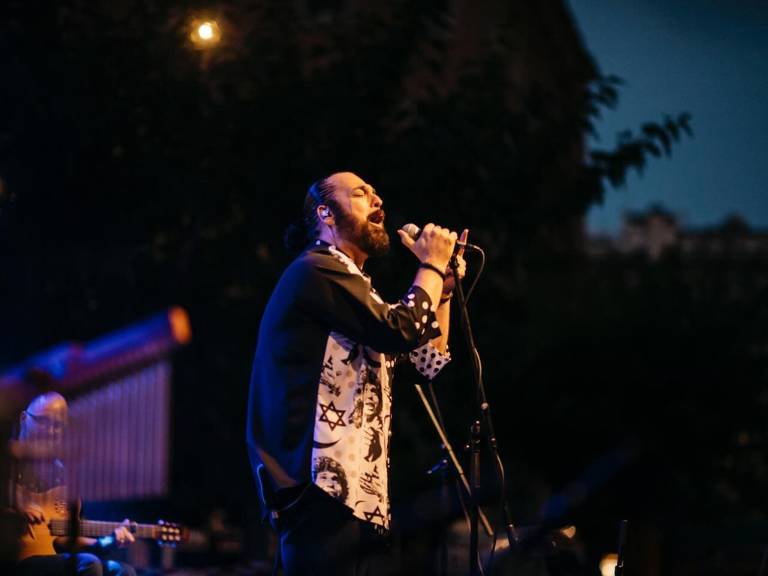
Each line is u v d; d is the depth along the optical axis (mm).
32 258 7125
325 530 3092
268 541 7734
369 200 3498
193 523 8273
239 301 7289
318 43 7602
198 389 7629
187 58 7207
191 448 7887
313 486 3078
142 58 7047
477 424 3529
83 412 2113
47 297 7160
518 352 9250
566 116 7688
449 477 4102
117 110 6977
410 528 6859
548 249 8414
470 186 7363
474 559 3463
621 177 7676
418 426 7559
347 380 3172
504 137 7602
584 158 7766
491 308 7523
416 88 7980
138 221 7133
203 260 7266
